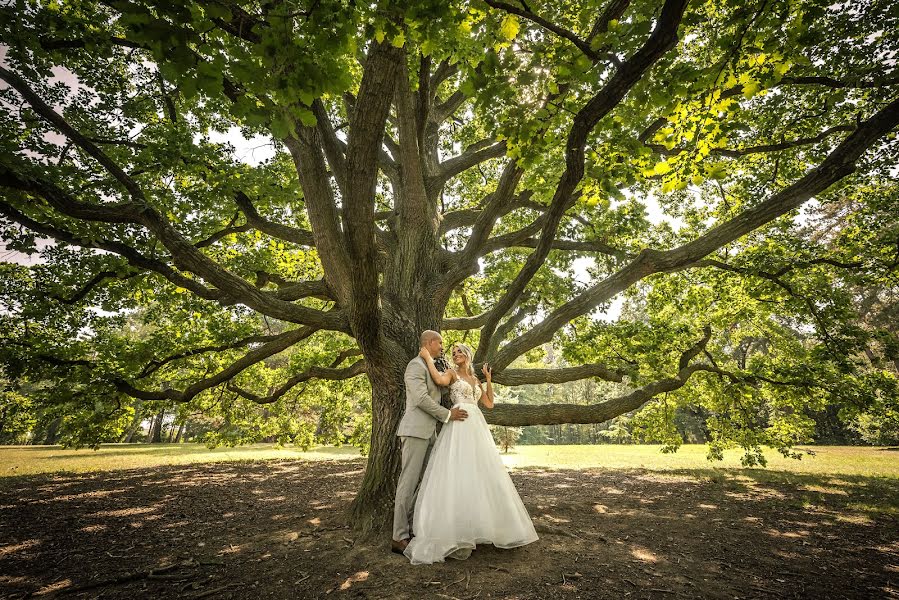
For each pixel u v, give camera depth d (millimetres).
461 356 4523
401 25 2270
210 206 6422
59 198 4023
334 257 5180
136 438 35781
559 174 5402
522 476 10367
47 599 3002
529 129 3266
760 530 5074
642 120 3695
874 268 7297
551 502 6711
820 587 3283
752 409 9898
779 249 7742
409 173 5695
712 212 9312
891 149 6762
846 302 7430
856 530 5109
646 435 10125
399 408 4820
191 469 11594
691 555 4020
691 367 8164
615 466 12773
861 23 5105
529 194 7141
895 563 3885
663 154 6066
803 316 8023
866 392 7617
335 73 2041
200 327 9062
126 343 8242
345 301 5227
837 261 7602
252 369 11250
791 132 7012
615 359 7410
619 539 4480
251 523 5141
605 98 2854
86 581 3322
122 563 3732
